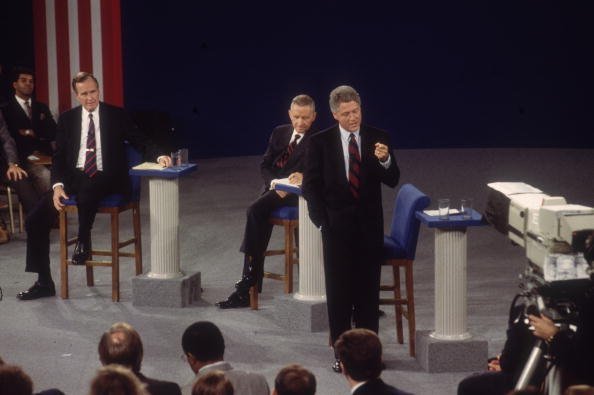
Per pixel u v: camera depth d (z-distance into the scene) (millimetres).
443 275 16562
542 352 12047
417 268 22719
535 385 12133
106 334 11680
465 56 37656
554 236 11070
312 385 10133
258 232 19688
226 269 22766
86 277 22078
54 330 18672
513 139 38031
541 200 11945
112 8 32344
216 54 36250
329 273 16391
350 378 11414
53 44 31969
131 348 11609
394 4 37188
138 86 35250
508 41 37469
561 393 11664
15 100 26484
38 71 32031
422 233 25641
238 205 28953
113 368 9383
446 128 38094
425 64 37656
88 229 20250
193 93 36188
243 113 36875
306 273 18672
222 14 36062
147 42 35156
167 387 11664
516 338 12797
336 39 37000
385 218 27516
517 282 21359
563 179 32375
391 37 37344
